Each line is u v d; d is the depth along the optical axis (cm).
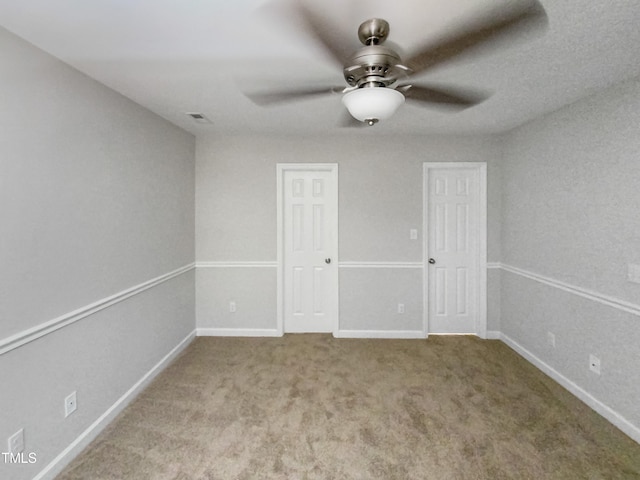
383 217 363
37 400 166
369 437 204
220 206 366
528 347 309
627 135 205
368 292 368
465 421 219
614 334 215
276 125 313
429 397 248
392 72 159
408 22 144
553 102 247
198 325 373
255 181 364
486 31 147
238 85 214
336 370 291
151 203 274
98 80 206
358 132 340
